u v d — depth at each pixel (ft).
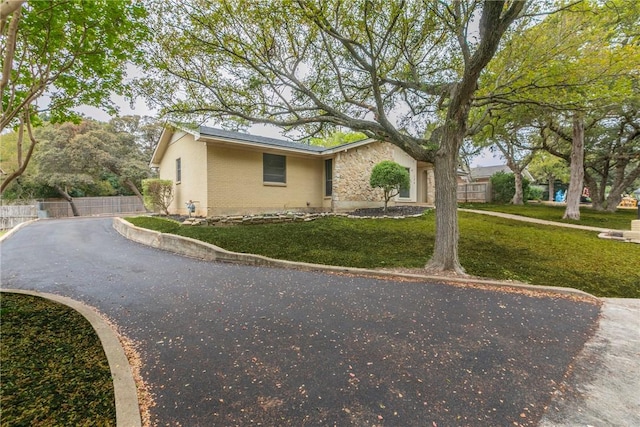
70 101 14.60
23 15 10.67
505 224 35.09
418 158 19.44
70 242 27.84
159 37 15.74
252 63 17.25
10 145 63.98
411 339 9.75
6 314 11.46
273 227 28.94
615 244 26.12
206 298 13.62
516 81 18.90
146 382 7.34
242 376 7.61
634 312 12.73
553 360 8.64
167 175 44.80
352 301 13.25
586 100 18.99
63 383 7.16
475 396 6.92
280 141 42.57
